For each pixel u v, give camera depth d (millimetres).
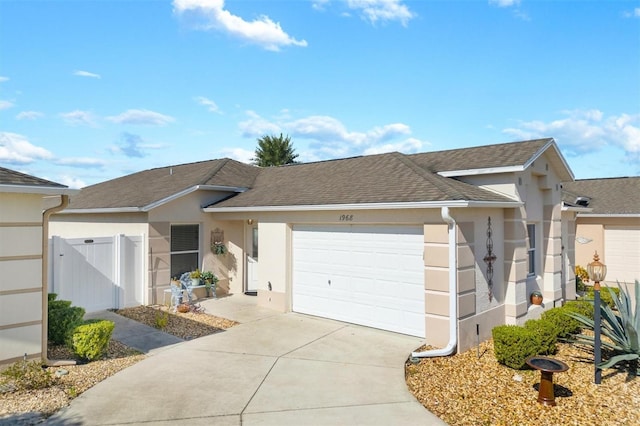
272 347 8312
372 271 9773
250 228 14633
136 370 6969
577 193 21531
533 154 10055
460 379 6871
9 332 6723
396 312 9336
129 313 11039
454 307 8117
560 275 12594
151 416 5297
